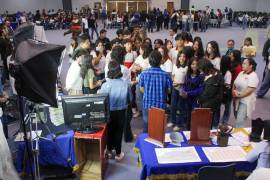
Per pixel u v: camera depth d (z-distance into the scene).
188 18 17.38
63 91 4.99
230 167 2.45
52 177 3.40
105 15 18.91
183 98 4.50
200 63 3.93
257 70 8.31
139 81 3.92
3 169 3.04
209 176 2.45
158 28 17.50
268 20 19.73
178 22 17.64
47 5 22.66
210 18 19.59
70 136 3.28
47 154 3.36
